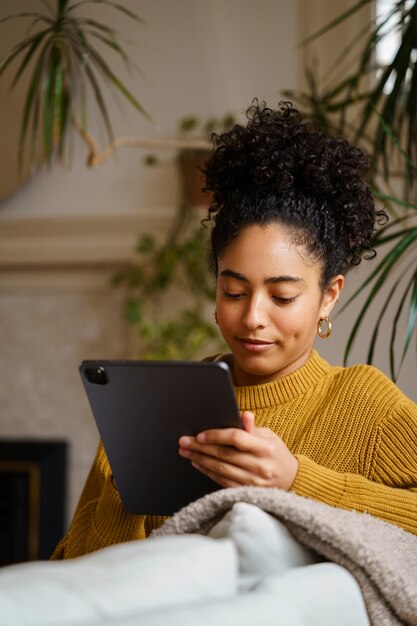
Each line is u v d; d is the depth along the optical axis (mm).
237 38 3846
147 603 809
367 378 1444
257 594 867
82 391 4332
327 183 1377
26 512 4340
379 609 1095
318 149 1395
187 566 864
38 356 4383
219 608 794
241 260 1347
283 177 1355
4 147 4043
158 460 1261
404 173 3176
